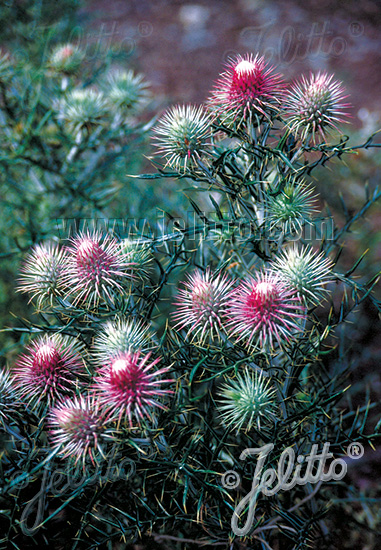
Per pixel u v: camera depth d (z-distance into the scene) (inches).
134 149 35.4
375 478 30.7
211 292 21.4
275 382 22.5
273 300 20.6
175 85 65.7
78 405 20.7
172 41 73.1
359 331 36.8
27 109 32.9
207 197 31.1
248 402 21.2
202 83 65.9
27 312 33.4
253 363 22.1
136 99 33.3
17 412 22.0
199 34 74.2
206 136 23.0
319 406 21.8
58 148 33.7
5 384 22.2
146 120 49.1
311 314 23.0
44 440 25.9
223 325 21.7
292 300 21.3
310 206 23.3
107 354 21.6
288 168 22.9
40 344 22.8
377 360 35.0
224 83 22.7
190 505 24.0
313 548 27.6
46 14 44.2
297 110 22.5
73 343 23.1
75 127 32.1
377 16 75.9
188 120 22.8
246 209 23.0
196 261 29.9
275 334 20.5
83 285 22.0
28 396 22.2
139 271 23.3
